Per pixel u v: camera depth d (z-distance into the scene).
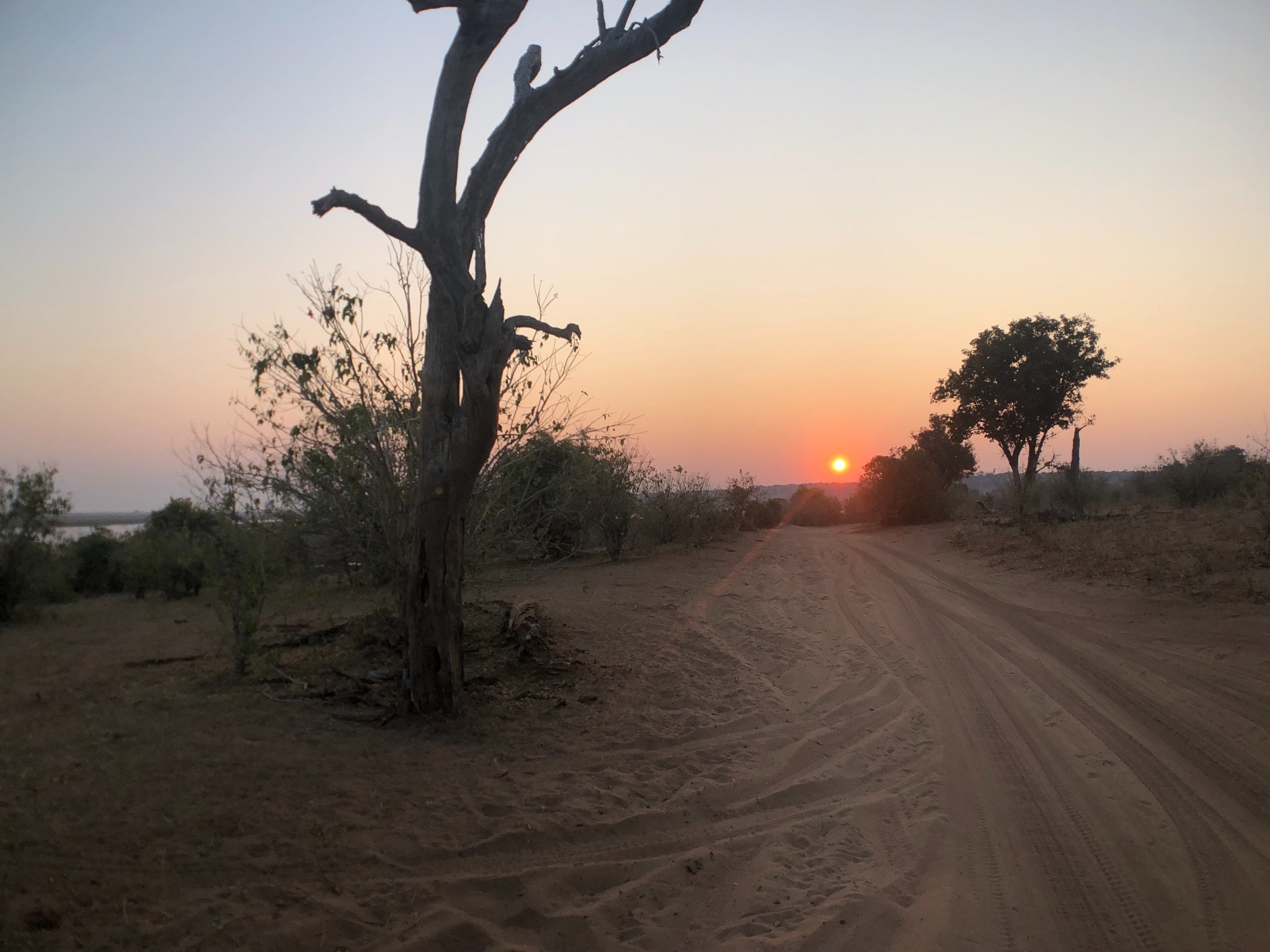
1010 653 10.46
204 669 9.20
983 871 4.86
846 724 7.84
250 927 3.85
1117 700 8.13
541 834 5.15
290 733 6.75
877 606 14.66
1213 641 9.84
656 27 6.91
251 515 8.82
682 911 4.41
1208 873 4.71
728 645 11.34
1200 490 25.58
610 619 12.88
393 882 4.43
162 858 4.45
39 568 16.20
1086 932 4.16
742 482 34.62
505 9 5.99
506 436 8.91
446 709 7.29
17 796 5.20
